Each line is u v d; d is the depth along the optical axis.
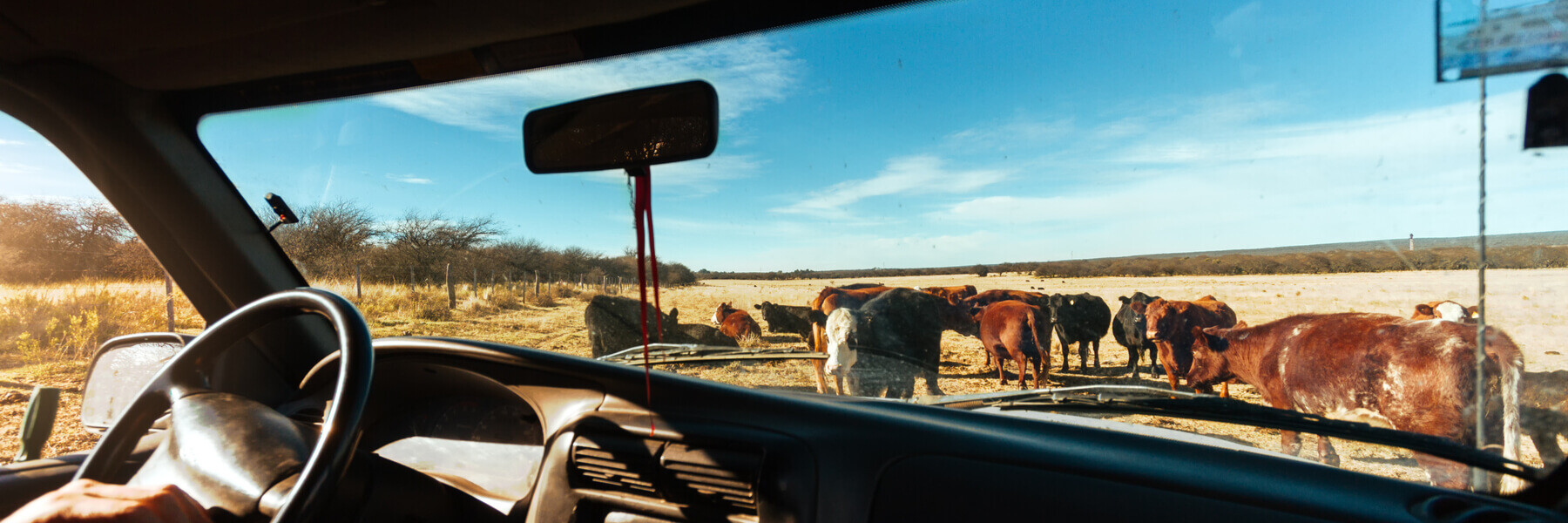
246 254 2.40
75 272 5.68
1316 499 1.36
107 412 2.06
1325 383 4.19
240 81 2.23
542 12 1.84
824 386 2.56
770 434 1.46
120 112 2.11
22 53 1.90
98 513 0.87
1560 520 1.33
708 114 1.58
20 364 4.82
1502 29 1.23
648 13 1.85
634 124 1.67
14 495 1.59
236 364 2.13
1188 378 5.44
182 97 2.30
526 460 1.73
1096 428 1.75
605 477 1.46
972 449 1.52
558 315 3.80
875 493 1.37
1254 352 4.88
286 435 1.21
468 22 1.89
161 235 2.31
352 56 2.10
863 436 1.51
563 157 1.78
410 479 1.36
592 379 1.65
